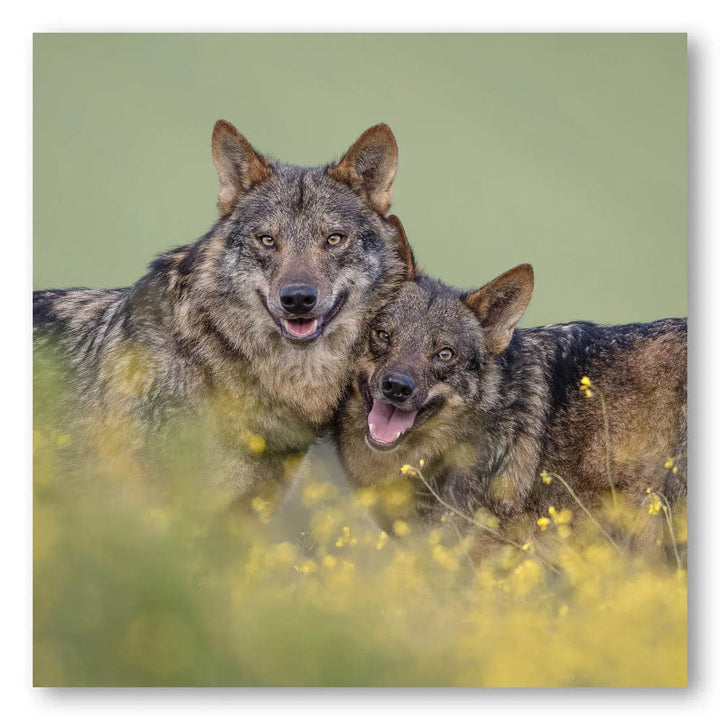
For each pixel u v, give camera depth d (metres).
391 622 15.30
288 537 20.33
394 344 19.78
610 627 16.25
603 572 18.22
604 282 26.00
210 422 19.28
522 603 17.25
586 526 20.78
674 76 23.12
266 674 13.99
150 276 20.91
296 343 18.77
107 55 25.50
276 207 19.59
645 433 21.25
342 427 20.50
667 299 23.36
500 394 20.67
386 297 20.28
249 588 15.20
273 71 27.52
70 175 24.94
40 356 21.41
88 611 13.54
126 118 26.28
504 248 29.55
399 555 17.97
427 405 19.83
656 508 19.48
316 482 20.48
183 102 26.77
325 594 15.37
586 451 21.20
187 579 13.95
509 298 20.25
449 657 15.45
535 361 21.42
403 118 28.56
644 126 23.73
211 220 28.62
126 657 13.68
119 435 20.00
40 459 20.11
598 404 21.41
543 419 21.05
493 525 19.97
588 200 26.70
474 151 28.86
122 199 26.20
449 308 20.17
